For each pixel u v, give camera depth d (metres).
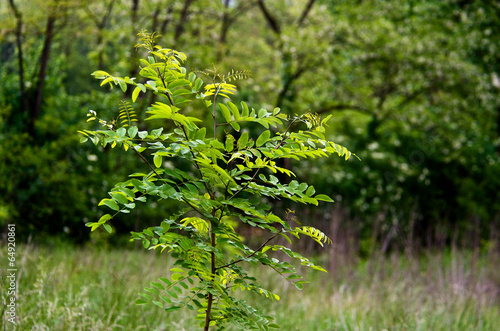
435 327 5.04
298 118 1.95
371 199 12.54
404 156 13.95
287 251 2.00
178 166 9.44
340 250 7.47
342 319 4.82
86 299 3.78
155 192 1.75
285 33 12.86
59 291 4.16
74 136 9.23
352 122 15.65
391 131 14.45
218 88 1.96
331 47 12.50
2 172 8.59
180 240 1.88
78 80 16.75
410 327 4.66
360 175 12.87
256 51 14.22
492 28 13.73
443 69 13.16
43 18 9.72
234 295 4.95
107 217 1.69
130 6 11.59
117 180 9.44
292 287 5.91
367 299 5.65
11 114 9.66
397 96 14.76
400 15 14.08
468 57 13.99
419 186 13.24
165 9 11.54
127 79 1.82
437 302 5.82
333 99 13.47
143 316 3.69
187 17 11.81
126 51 10.17
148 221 9.21
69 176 9.16
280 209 8.73
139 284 4.82
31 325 3.29
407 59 13.05
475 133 14.73
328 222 8.69
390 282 6.38
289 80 12.84
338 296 5.91
